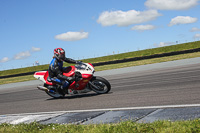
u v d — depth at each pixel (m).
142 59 29.02
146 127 3.61
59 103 7.68
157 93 7.08
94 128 3.98
